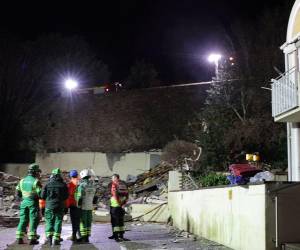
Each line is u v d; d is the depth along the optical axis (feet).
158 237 44.50
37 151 114.01
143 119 110.11
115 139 108.06
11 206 68.80
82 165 106.42
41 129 120.37
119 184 42.50
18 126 122.42
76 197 39.88
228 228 35.32
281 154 73.97
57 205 37.93
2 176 91.76
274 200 28.25
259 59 85.30
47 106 126.11
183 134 100.63
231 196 34.76
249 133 77.00
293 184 28.37
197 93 111.55
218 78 86.53
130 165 100.32
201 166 77.66
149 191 82.07
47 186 38.06
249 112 82.07
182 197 52.85
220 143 77.97
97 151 106.73
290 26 54.34
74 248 36.35
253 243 29.84
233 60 88.53
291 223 28.07
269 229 28.04
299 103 47.01
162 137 103.35
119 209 41.98
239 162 76.23
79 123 117.29
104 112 117.70
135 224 61.52
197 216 45.11
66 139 114.32
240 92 84.33
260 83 82.38
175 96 113.19
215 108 83.20
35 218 38.47
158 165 90.74
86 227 40.29
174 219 58.13
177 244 38.50
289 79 51.08
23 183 38.81
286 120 53.21
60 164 109.09
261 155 75.77
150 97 115.96
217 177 55.26
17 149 119.65
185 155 83.82
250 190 30.76
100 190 84.07
